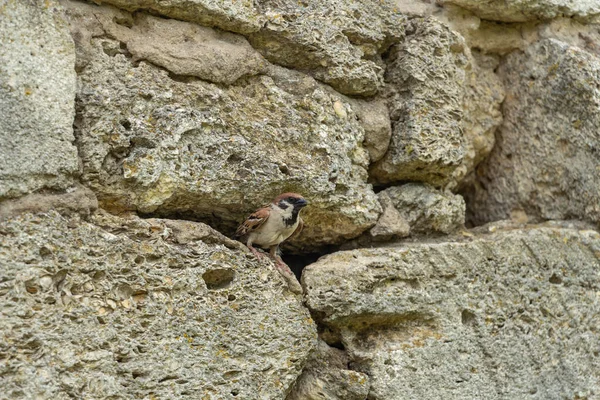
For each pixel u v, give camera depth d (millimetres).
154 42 7938
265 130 8383
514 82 10859
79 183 7219
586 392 9773
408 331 8906
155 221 7551
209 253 7695
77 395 6715
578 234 10094
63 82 7109
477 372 9109
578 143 10250
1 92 6738
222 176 7949
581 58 10281
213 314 7566
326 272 8508
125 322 7086
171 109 7746
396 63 9672
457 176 10188
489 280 9430
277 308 7977
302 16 8875
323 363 8461
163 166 7578
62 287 6840
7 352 6453
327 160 8742
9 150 6727
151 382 7105
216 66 8211
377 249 9000
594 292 10094
